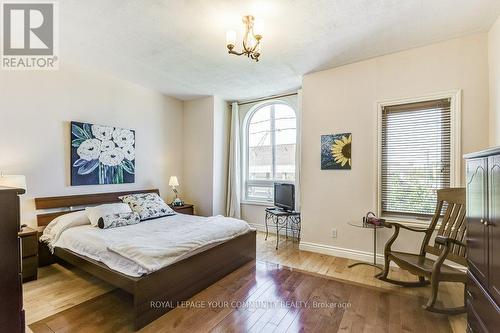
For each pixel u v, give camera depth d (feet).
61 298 7.58
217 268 8.83
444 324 6.41
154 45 9.39
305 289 8.23
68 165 11.07
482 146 8.42
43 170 10.35
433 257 9.07
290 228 14.66
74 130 11.13
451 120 8.91
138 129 13.97
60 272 9.44
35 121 10.14
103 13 7.39
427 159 9.46
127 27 8.16
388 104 10.05
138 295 6.14
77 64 11.23
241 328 6.23
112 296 7.72
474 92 8.57
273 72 11.94
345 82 11.03
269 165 16.25
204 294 7.89
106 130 12.33
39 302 7.35
